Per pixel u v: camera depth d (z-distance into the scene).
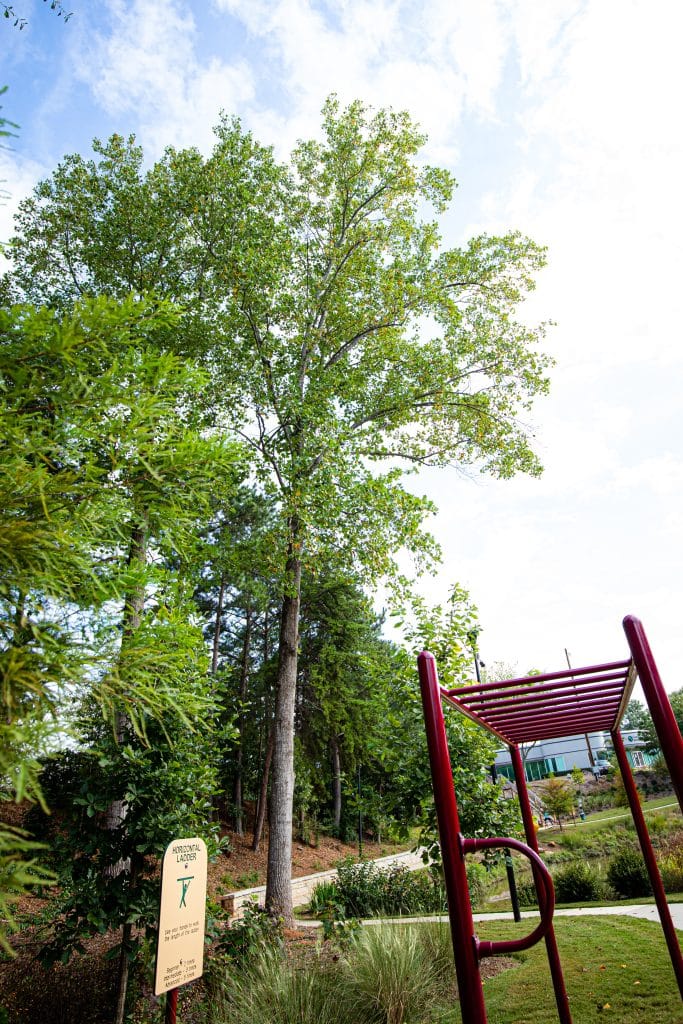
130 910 4.96
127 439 1.88
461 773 6.82
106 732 5.11
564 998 3.76
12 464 1.67
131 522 2.10
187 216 12.75
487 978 5.50
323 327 14.47
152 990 6.01
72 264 13.49
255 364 12.51
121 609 1.95
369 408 14.34
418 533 11.77
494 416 13.73
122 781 5.16
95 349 1.75
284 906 9.71
